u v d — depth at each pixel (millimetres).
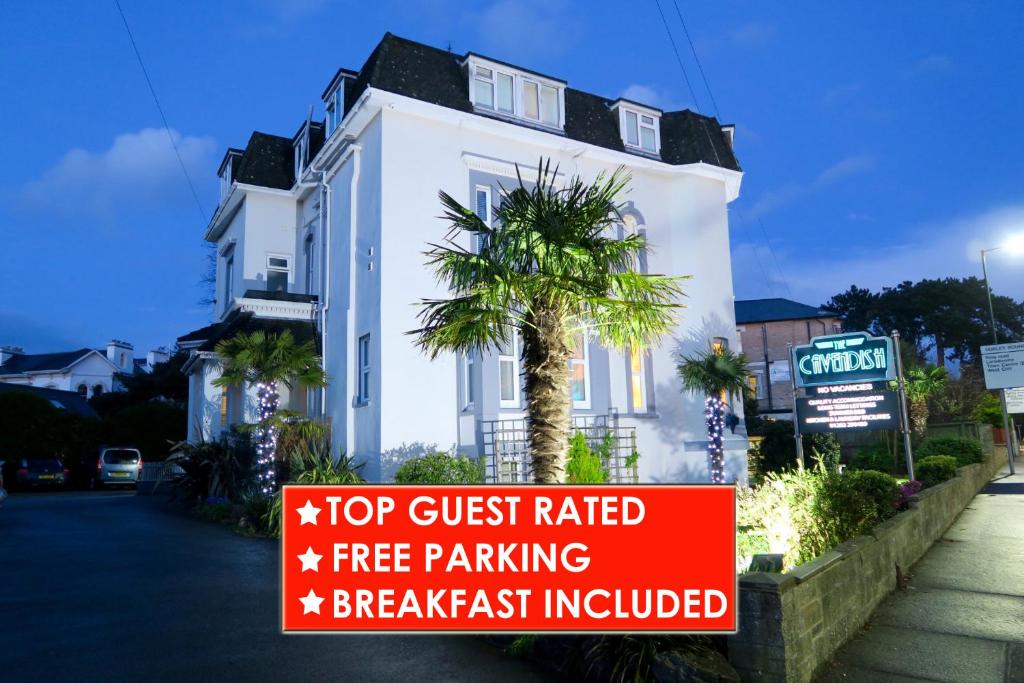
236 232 20719
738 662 5180
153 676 5504
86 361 55469
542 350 8078
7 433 28469
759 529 8078
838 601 6270
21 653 5930
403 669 5812
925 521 10328
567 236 8047
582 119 17531
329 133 17516
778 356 37312
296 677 5578
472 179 15320
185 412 34438
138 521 13961
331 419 15992
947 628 6699
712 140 18688
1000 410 32844
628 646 5438
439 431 14125
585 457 10539
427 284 14477
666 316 8750
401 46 15297
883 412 12344
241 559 9922
